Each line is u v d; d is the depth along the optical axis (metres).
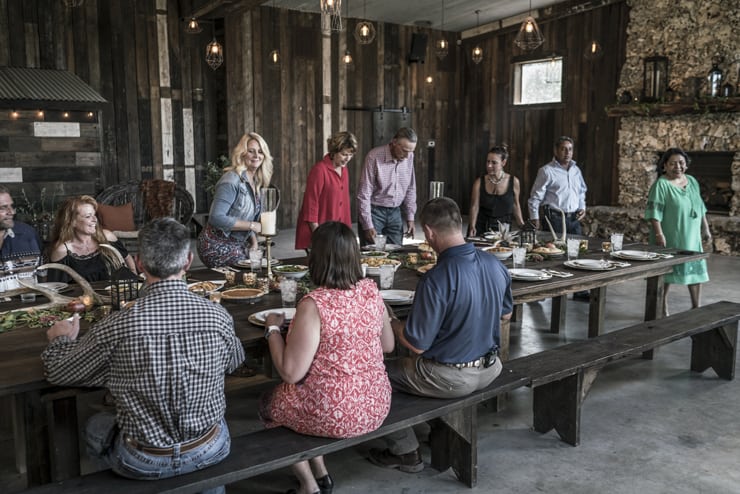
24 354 2.02
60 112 7.07
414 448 2.54
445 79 11.34
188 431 1.76
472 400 2.36
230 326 1.82
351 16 10.11
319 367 2.01
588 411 3.15
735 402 3.27
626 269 3.55
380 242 3.87
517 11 10.03
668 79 8.45
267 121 9.53
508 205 4.99
